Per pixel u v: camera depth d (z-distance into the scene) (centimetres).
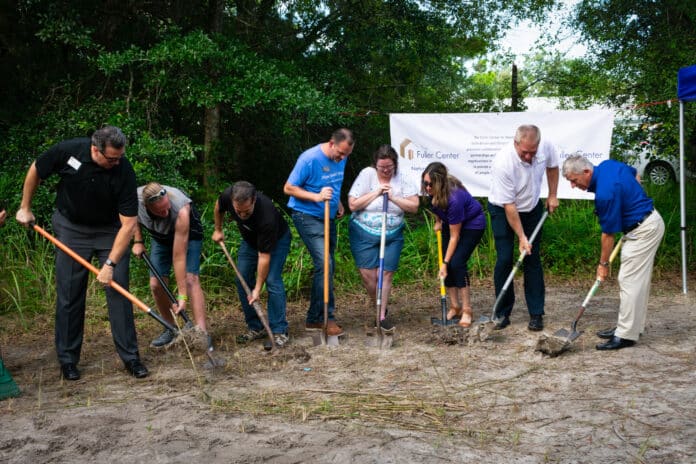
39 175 428
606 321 587
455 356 488
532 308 555
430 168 538
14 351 530
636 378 428
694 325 569
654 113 947
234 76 867
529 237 552
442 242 588
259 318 525
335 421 363
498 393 406
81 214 436
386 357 489
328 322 543
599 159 745
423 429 351
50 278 688
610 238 479
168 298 511
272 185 1130
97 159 417
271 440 334
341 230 826
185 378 443
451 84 1325
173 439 338
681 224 716
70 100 864
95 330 586
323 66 1055
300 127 997
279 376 446
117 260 431
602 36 1073
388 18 1066
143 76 873
